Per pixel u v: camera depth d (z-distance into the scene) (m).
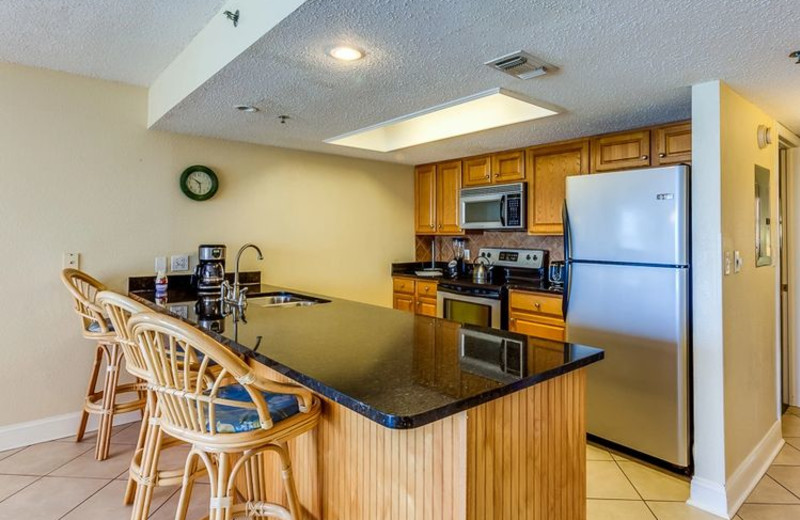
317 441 1.59
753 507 2.16
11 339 2.67
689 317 2.31
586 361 1.46
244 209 3.55
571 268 2.78
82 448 2.67
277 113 2.70
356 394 1.12
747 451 2.40
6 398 2.66
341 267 4.14
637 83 2.16
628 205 2.50
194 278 3.26
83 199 2.87
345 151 3.88
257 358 1.50
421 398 1.09
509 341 1.70
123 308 1.53
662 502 2.18
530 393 1.35
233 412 1.42
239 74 2.06
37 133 2.72
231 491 1.38
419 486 1.23
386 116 2.76
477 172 4.05
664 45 1.74
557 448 1.46
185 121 2.89
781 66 1.95
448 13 1.50
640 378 2.47
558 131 3.13
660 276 2.37
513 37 1.67
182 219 3.26
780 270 3.26
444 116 3.39
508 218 3.73
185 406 1.35
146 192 3.11
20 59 2.60
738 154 2.33
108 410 2.54
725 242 2.17
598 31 1.62
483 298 3.64
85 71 2.79
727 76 2.07
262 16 1.67
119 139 3.00
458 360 1.43
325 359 1.44
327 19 1.54
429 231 4.54
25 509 2.07
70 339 2.85
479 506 1.18
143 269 3.10
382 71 2.02
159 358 1.36
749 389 2.44
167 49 2.44
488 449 1.20
